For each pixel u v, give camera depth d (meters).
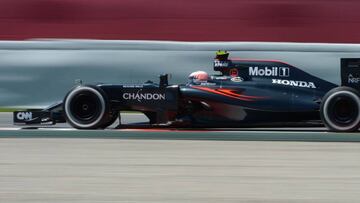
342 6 45.94
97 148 21.34
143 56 38.28
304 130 27.05
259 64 26.58
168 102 26.19
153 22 44.84
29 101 38.47
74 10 46.06
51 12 45.78
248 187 15.63
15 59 38.72
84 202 14.23
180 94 26.42
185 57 38.22
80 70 38.47
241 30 43.78
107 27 44.34
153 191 15.24
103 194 14.95
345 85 25.95
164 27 44.19
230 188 15.54
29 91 38.50
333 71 37.75
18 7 46.25
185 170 17.61
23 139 23.61
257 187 15.62
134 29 44.12
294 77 26.34
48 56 38.56
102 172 17.34
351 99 24.66
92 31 44.03
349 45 37.78
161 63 38.19
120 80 38.31
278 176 16.83
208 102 26.27
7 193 14.98
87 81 38.41
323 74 37.75
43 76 38.47
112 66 38.34
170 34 43.38
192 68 38.19
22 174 17.05
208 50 38.22
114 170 17.59
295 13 45.44
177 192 15.15
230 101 26.11
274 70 26.42
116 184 15.95
